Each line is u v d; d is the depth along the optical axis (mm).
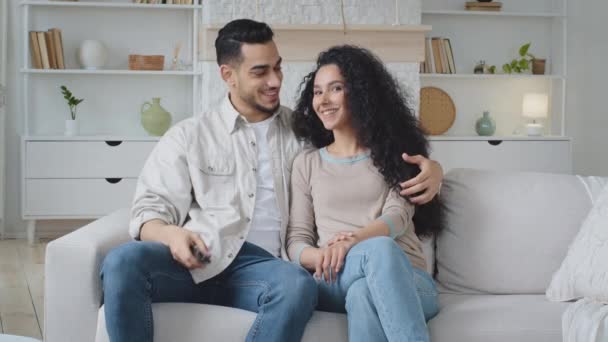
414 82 4949
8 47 5234
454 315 2121
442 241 2451
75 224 5355
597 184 2463
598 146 5902
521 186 2447
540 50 5809
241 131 2438
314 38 4602
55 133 5352
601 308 2055
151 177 2342
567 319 2059
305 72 4734
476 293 2385
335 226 2295
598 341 1977
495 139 5402
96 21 5332
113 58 5367
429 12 5457
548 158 5480
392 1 5043
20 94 5277
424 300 2121
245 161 2402
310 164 2395
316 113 2479
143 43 5391
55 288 2164
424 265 2326
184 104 5484
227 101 2473
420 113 5465
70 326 2166
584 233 2260
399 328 1916
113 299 1969
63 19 5297
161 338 2035
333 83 2369
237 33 2434
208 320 2041
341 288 2102
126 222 2465
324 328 2041
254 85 2428
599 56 5855
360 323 1963
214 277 2230
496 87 5797
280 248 2373
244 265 2213
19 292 3869
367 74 2377
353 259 2068
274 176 2418
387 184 2330
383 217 2234
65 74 5340
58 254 2158
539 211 2393
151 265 2053
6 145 5277
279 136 2496
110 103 5414
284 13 4926
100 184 5066
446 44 5512
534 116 5586
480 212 2406
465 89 5762
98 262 2160
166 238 2164
